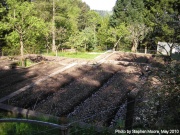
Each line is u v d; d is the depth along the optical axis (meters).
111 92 12.21
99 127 5.93
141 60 22.66
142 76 15.12
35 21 17.81
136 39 29.67
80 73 16.41
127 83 13.73
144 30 28.41
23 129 6.39
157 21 16.92
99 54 27.19
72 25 29.78
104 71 16.89
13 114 8.58
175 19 7.81
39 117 7.69
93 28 35.59
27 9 17.38
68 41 29.42
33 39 20.02
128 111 4.21
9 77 15.25
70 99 11.24
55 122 6.99
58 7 27.08
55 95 11.87
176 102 3.84
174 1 22.34
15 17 17.83
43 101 11.15
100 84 13.84
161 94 4.00
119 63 19.84
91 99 11.29
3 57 21.38
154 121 3.99
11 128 6.69
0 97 11.52
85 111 9.78
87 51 31.77
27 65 18.84
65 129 3.04
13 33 17.69
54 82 14.05
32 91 12.34
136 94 4.49
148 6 28.08
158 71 4.49
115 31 30.81
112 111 9.62
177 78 3.88
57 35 27.39
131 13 34.09
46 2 26.16
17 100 11.09
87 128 5.86
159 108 4.00
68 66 18.53
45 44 28.69
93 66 18.59
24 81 14.20
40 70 17.25
